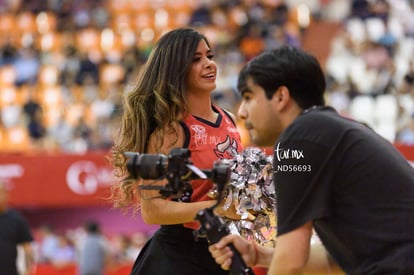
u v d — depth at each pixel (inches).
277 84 150.4
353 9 885.2
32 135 696.4
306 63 150.9
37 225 618.8
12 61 811.4
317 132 144.2
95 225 516.1
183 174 151.8
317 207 141.8
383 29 844.0
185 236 203.6
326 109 149.6
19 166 551.8
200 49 205.6
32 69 796.0
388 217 140.2
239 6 892.0
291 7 905.5
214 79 206.7
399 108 689.6
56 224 618.2
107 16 892.0
